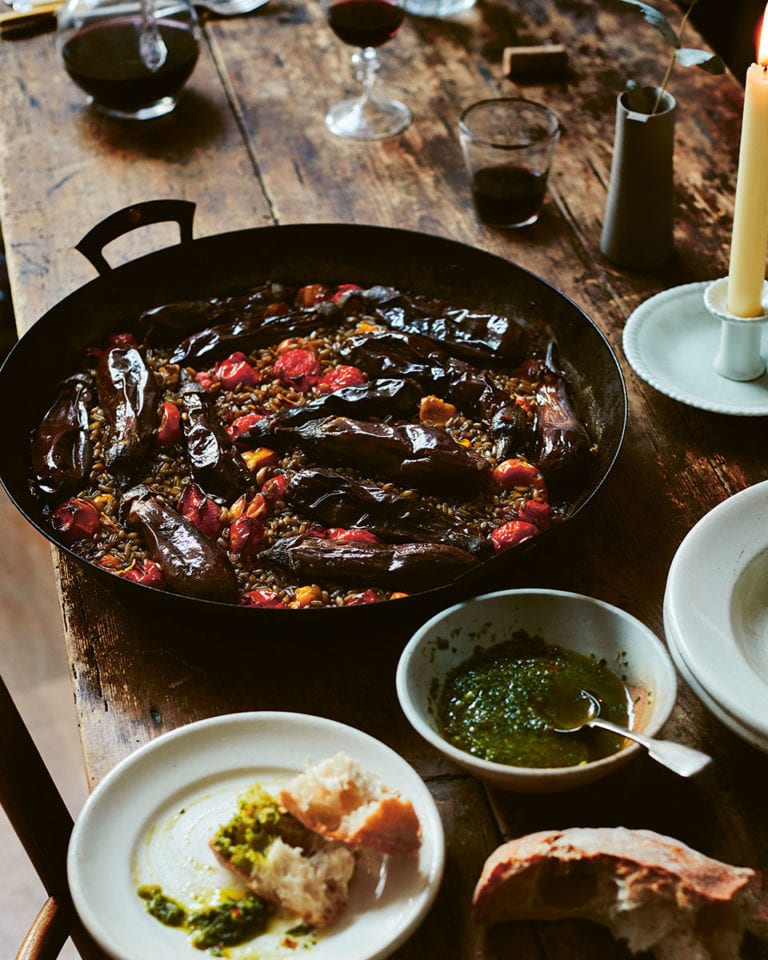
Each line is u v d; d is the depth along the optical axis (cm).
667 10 247
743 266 147
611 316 174
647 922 94
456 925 103
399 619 122
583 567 135
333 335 163
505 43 239
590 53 235
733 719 106
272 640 128
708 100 220
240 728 109
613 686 113
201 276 173
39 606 288
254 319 164
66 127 222
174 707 123
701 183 200
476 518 135
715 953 93
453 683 115
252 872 98
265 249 173
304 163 210
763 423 154
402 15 210
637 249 180
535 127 203
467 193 202
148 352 162
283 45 243
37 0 256
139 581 128
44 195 205
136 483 143
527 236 191
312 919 96
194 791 107
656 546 138
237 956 95
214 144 215
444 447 137
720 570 116
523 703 112
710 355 161
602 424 147
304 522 135
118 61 210
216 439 143
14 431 149
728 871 93
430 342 156
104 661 128
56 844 131
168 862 102
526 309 164
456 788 113
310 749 108
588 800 111
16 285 186
